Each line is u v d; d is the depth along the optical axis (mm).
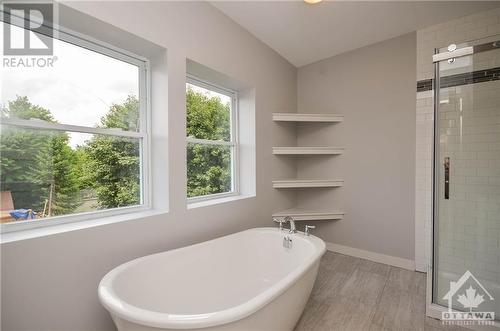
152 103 1854
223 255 1935
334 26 2467
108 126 1672
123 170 1760
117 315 1005
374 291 2207
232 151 2770
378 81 2832
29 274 1153
